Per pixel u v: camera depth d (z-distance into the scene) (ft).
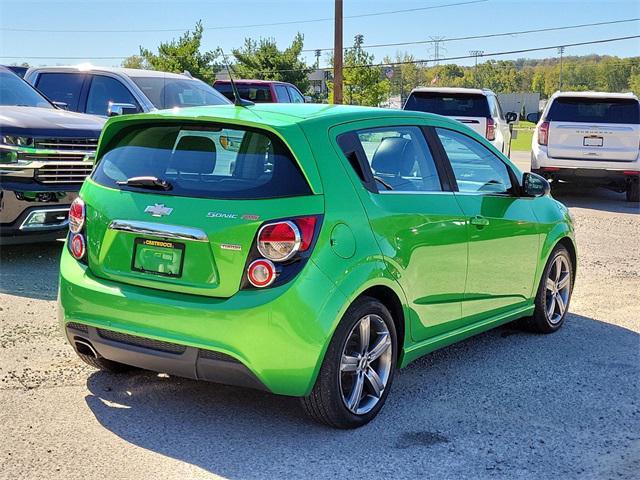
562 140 47.42
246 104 15.56
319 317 12.82
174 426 13.83
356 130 14.75
